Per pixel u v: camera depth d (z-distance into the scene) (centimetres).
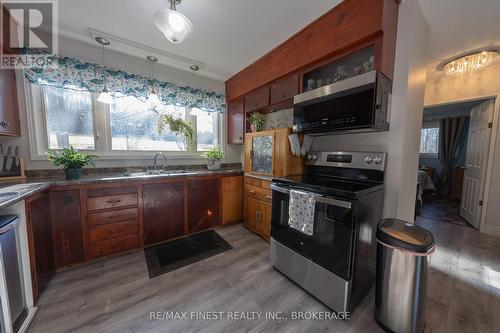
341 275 132
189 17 173
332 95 160
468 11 163
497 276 176
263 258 204
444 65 256
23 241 129
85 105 228
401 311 117
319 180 179
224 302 145
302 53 192
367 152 170
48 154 192
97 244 192
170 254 209
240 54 239
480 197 278
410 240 116
